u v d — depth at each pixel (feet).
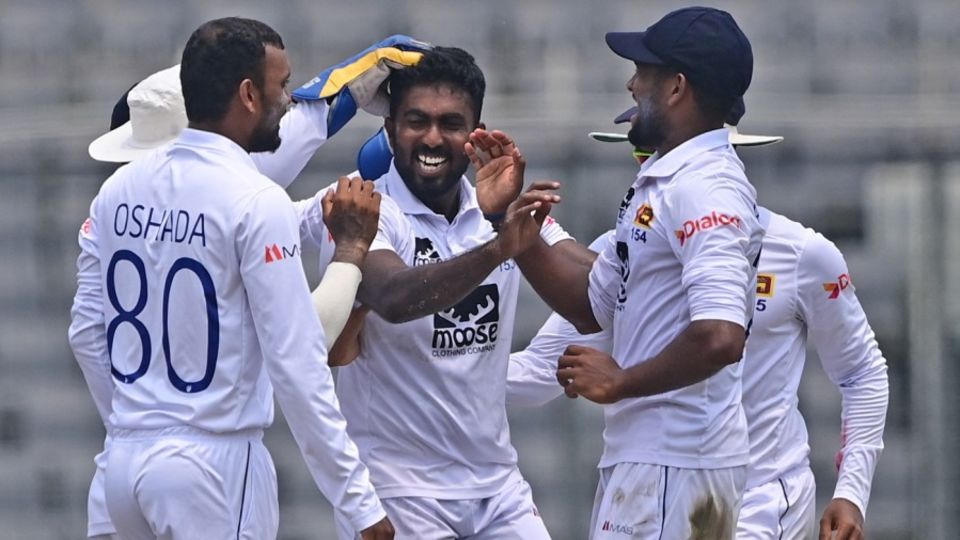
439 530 46.78
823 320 50.06
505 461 48.03
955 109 94.73
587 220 88.74
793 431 50.37
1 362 93.71
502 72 96.68
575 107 94.63
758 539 49.08
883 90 97.09
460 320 46.26
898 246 91.09
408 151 46.47
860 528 50.34
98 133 95.14
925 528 87.71
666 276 42.06
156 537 40.22
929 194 91.56
